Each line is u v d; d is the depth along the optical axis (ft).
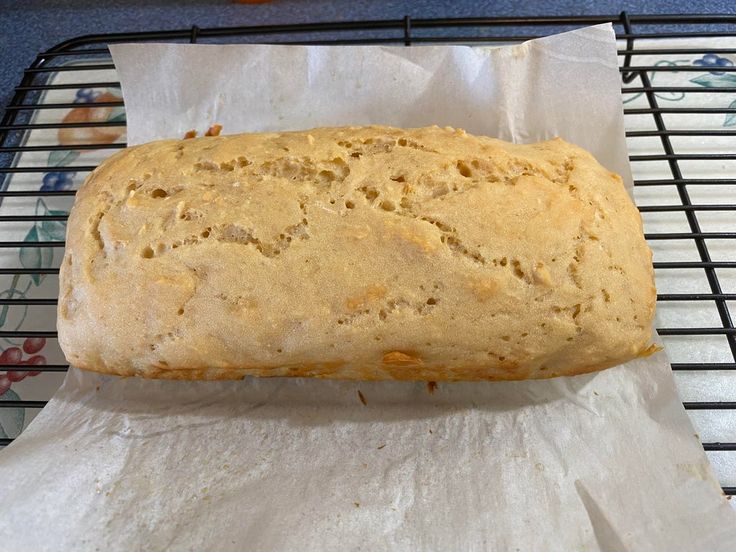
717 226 0.82
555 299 0.63
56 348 0.78
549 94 0.81
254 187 0.67
